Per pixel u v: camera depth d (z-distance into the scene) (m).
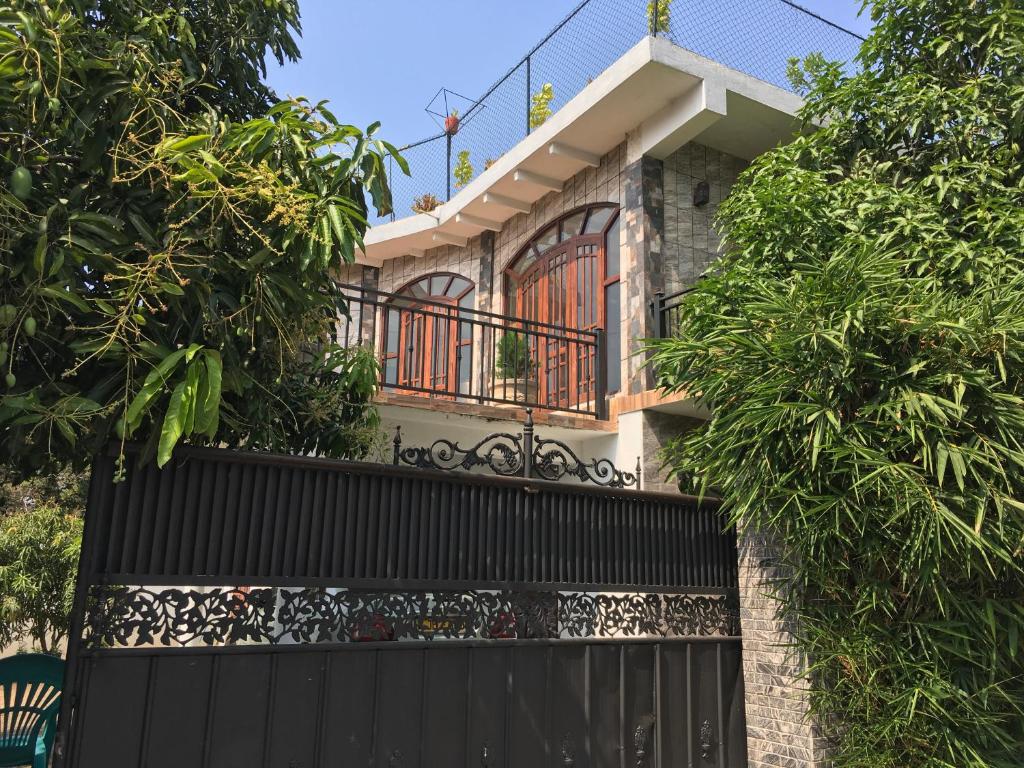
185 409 2.77
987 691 3.80
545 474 4.44
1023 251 4.21
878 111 5.11
